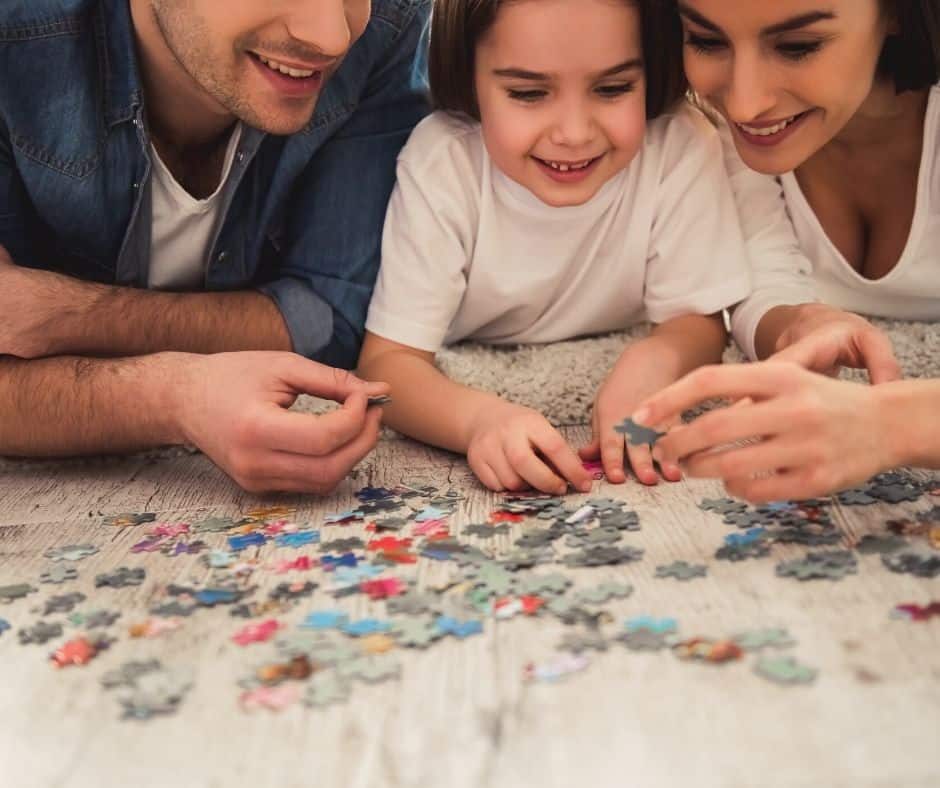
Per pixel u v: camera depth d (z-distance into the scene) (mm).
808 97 1667
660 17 1774
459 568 1289
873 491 1412
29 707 1057
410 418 1827
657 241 1998
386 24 2000
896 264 2059
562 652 1079
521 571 1270
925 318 2176
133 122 1829
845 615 1112
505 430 1614
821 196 2078
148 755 968
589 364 2039
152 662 1109
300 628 1153
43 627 1198
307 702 1023
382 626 1148
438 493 1587
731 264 1976
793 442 1217
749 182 2053
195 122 1945
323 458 1540
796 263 2053
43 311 1783
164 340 1880
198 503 1618
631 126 1807
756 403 1265
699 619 1126
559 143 1789
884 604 1129
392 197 2018
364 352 1975
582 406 1984
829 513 1365
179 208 1940
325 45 1652
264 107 1754
